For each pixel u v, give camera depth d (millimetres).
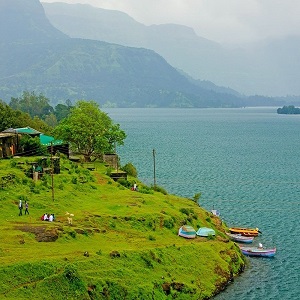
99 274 63469
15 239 68812
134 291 63750
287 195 139500
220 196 137500
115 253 69750
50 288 57125
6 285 55906
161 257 74438
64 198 94500
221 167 191500
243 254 89938
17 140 128000
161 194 117250
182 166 192000
